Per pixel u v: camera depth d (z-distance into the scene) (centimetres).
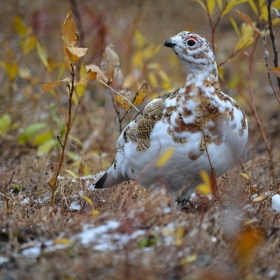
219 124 780
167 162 789
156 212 697
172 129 776
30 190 965
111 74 984
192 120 774
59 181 965
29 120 1319
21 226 730
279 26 1994
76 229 688
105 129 1256
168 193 783
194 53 793
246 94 1523
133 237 655
